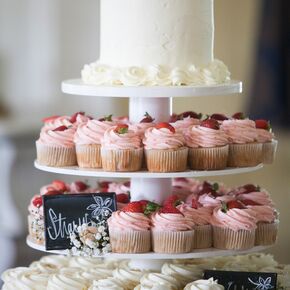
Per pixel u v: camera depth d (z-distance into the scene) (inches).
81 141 121.0
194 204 121.6
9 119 281.6
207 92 117.6
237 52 270.8
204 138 120.0
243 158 124.1
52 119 132.0
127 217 116.6
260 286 115.6
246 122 124.9
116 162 118.0
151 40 121.1
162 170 118.3
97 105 284.0
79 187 135.7
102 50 127.2
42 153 124.6
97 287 117.7
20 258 235.6
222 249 120.7
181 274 120.9
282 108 270.7
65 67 282.4
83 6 279.4
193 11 122.3
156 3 120.6
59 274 123.5
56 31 280.1
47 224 118.6
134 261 127.1
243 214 119.3
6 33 278.8
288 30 267.4
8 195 264.5
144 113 125.3
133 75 119.8
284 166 276.8
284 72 269.4
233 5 269.0
